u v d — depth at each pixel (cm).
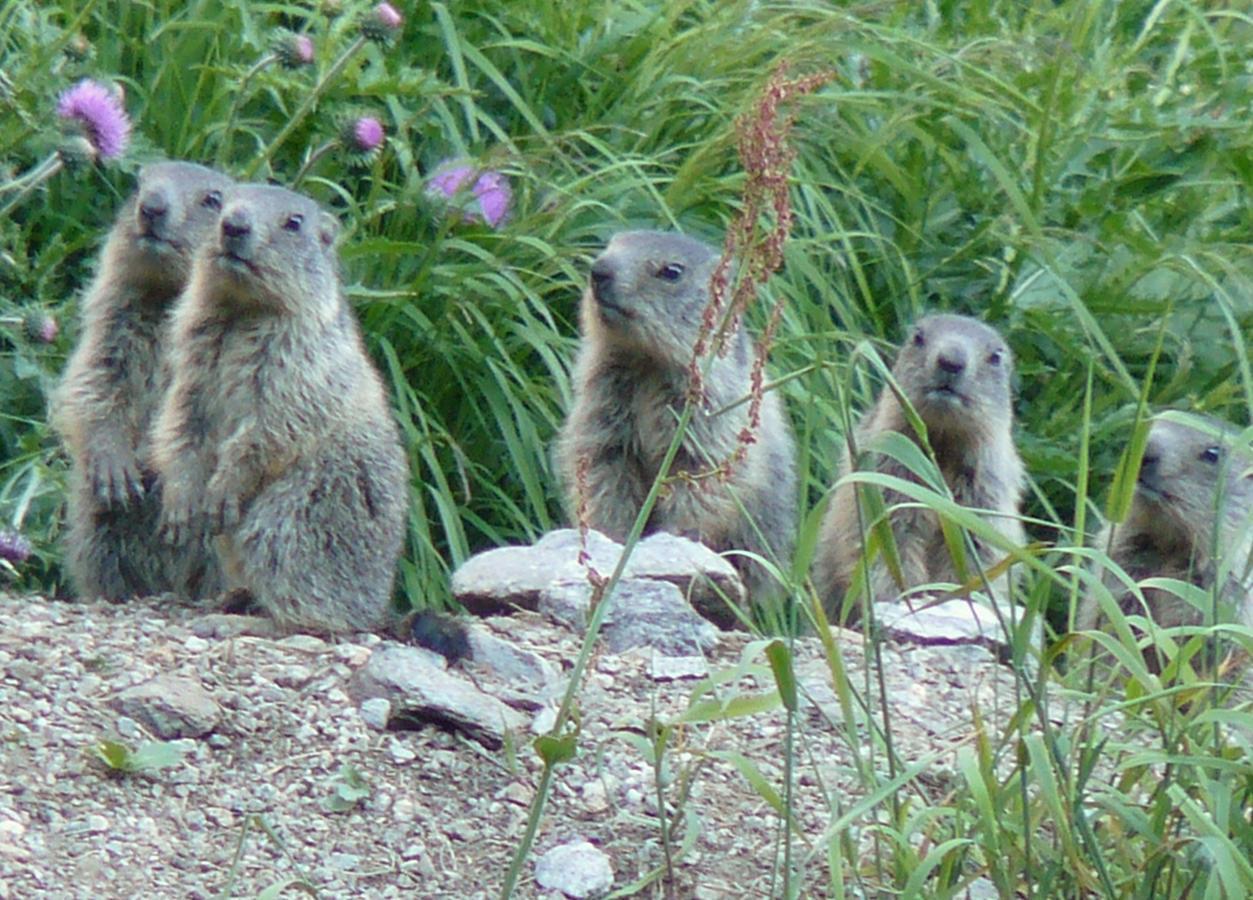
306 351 988
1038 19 1659
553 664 834
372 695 777
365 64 1374
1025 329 1434
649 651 865
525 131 1421
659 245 1149
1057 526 701
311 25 1380
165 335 1067
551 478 1280
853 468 676
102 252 1152
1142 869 636
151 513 1059
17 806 682
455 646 824
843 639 895
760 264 628
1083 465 721
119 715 746
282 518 984
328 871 670
